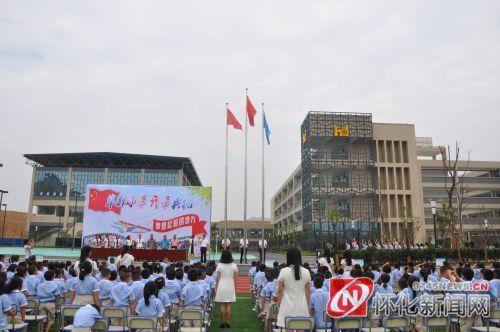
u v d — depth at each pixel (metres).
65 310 8.08
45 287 9.54
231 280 10.65
